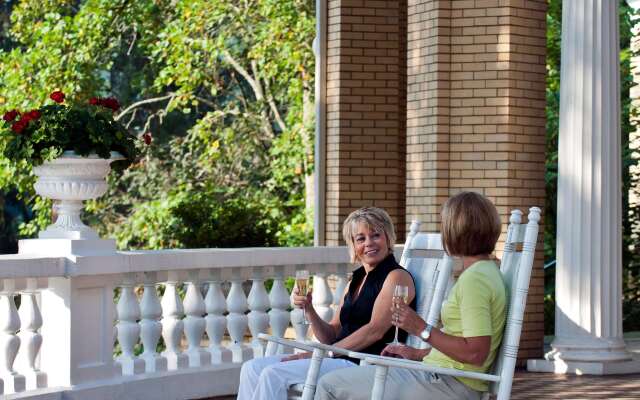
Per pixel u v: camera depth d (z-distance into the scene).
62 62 22.89
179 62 23.06
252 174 24.22
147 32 24.11
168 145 25.25
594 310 10.45
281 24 21.98
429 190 10.98
